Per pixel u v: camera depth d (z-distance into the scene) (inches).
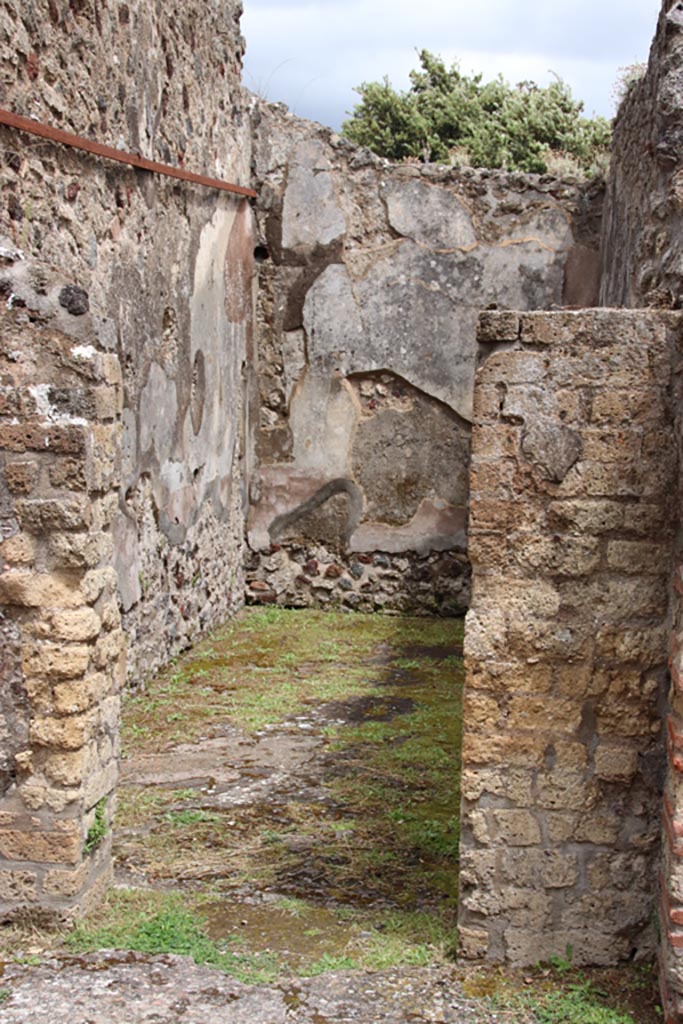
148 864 171.2
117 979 134.3
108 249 234.7
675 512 132.8
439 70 652.7
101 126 227.9
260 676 288.8
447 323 353.7
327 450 363.9
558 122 615.2
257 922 151.5
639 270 229.3
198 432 310.7
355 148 353.1
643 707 134.8
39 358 145.3
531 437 134.8
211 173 314.0
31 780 145.8
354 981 134.3
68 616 144.6
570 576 135.3
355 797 201.6
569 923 137.1
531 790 136.8
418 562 363.6
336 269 356.8
